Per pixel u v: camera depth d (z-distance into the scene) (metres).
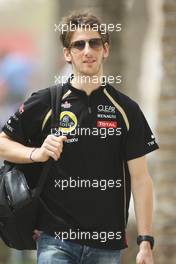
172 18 18.08
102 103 9.52
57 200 9.45
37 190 9.35
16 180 9.47
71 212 9.42
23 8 90.44
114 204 9.52
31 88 43.06
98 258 9.48
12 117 9.62
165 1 18.14
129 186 9.77
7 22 85.62
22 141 9.66
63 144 9.41
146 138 9.77
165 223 17.97
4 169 9.76
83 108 9.47
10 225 9.60
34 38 65.69
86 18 9.43
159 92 18.33
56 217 9.44
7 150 9.48
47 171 9.29
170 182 18.11
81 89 9.50
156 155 18.34
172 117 18.12
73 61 9.52
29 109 9.52
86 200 9.43
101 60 9.54
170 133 18.16
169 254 17.88
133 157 9.62
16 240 9.77
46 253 9.42
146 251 9.52
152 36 40.00
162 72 18.25
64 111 9.48
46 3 89.44
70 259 9.41
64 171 9.44
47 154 9.04
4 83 39.03
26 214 9.50
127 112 9.59
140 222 9.59
